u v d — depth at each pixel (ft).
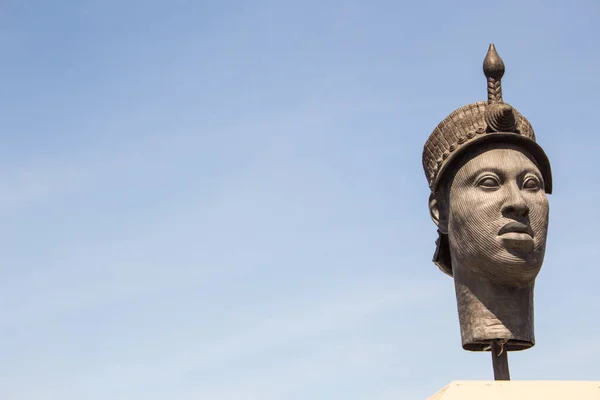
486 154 43.06
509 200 42.16
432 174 44.65
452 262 44.21
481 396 37.50
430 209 45.50
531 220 42.32
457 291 43.68
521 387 37.83
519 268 41.91
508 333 42.16
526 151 43.55
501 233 42.04
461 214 43.04
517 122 43.75
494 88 43.96
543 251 42.55
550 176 44.32
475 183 42.86
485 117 43.32
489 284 42.60
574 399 37.55
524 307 42.78
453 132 43.78
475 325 42.55
